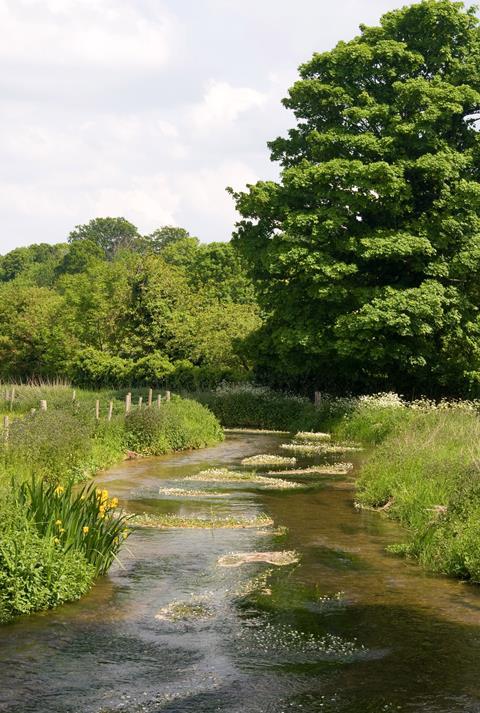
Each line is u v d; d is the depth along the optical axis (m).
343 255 32.88
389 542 12.32
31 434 16.73
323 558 11.25
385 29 34.28
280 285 35.06
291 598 9.30
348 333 31.09
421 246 30.39
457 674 7.07
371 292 31.20
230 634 8.05
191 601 9.13
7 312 64.19
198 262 71.56
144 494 16.45
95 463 19.72
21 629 8.09
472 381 34.31
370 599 9.29
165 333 46.88
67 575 9.12
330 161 31.47
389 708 6.38
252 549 11.74
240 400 37.84
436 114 31.19
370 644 7.80
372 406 31.50
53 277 112.81
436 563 10.67
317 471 20.56
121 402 32.38
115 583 9.84
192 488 17.39
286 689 6.74
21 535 8.91
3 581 8.59
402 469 16.03
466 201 30.83
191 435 26.64
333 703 6.47
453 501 11.85
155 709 6.34
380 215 33.31
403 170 31.02
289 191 33.34
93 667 7.14
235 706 6.40
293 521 13.93
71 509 9.97
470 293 33.47
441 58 33.56
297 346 34.44
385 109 32.03
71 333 57.31
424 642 7.86
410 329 30.41
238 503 15.66
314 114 35.22
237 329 45.69
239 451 25.61
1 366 63.12
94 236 130.25
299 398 37.69
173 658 7.39
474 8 34.00
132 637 7.91
